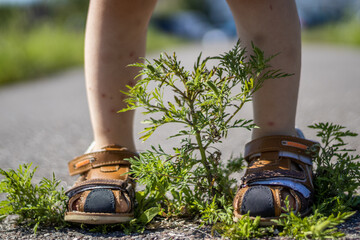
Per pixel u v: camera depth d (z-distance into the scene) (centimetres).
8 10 950
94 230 129
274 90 136
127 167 140
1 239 125
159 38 1622
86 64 148
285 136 135
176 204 136
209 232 124
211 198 135
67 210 131
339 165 139
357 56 777
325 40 1342
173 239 121
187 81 121
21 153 247
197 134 128
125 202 128
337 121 276
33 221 134
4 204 134
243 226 117
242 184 132
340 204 125
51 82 655
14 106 446
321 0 2373
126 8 140
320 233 109
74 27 1219
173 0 3578
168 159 131
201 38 2578
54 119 358
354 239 112
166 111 123
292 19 136
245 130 268
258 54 120
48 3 1234
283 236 116
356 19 1302
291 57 136
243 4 136
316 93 401
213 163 133
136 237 123
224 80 124
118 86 144
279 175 128
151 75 120
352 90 400
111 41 142
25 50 766
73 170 145
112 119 145
